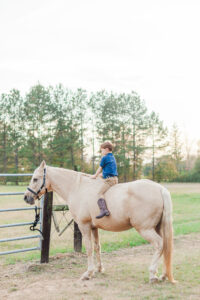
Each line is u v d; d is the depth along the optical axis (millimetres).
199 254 7277
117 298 4453
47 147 47062
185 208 18297
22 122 51406
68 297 4547
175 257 7000
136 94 50938
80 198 5715
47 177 6133
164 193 5070
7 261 6879
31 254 7625
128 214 5117
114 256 7203
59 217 13406
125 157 47875
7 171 52219
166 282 5082
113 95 50906
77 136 49062
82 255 7301
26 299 4500
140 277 5516
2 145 52188
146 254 7375
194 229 10688
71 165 49156
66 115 50344
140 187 5137
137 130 51281
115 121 50469
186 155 81625
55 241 9109
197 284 5023
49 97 49438
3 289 4973
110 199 5297
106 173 5457
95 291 4797
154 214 5016
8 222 12422
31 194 6059
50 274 5820
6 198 22672
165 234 4934
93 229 5914
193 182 66312
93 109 50938
